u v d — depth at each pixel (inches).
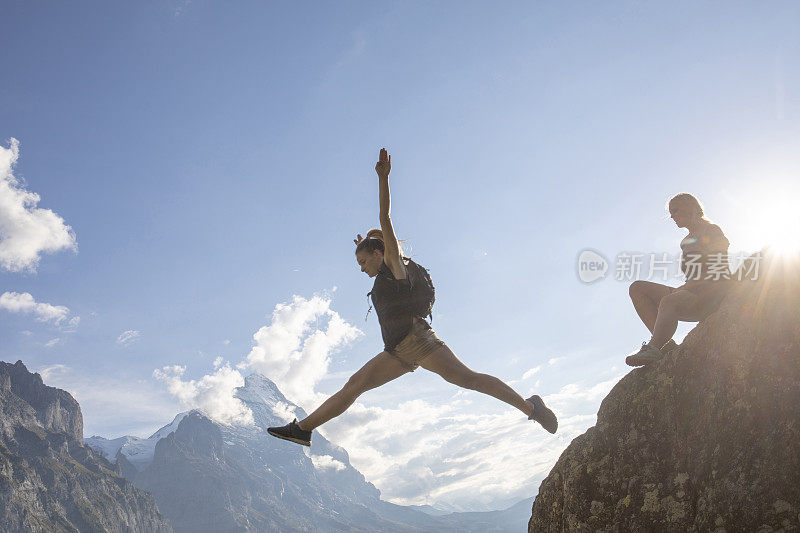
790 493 128.3
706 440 144.4
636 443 157.1
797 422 130.9
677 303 172.7
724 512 134.8
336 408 158.4
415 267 157.5
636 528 147.6
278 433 159.3
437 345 155.2
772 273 147.0
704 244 175.8
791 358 136.3
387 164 144.0
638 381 165.3
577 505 159.5
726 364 145.9
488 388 156.1
